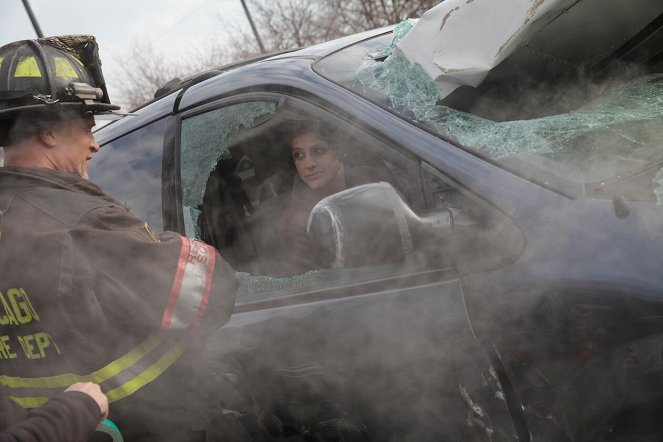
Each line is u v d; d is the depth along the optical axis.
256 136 2.37
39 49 1.70
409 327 1.83
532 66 2.09
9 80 1.67
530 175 1.79
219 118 2.45
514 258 1.71
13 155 1.69
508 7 1.89
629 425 1.59
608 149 1.88
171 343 1.66
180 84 2.87
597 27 2.05
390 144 1.97
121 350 1.61
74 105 1.70
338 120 2.08
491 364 1.73
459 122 1.96
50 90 1.67
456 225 1.76
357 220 1.62
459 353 1.77
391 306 1.87
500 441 1.74
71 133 1.72
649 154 1.85
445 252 1.79
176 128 2.59
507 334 1.70
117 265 1.59
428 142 1.92
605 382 1.59
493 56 1.90
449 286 1.79
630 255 1.59
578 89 2.23
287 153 2.36
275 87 2.26
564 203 1.72
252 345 2.15
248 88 2.34
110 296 1.58
